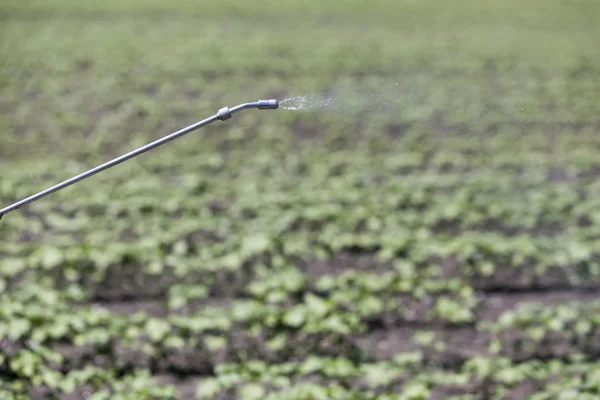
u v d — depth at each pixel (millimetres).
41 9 72250
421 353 20172
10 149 36781
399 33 68500
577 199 30906
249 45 60219
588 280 25156
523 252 25484
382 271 25438
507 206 29734
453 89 49500
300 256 25828
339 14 78125
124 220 28000
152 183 31125
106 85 48406
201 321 20000
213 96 47344
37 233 26812
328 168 34562
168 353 19594
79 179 10352
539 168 36375
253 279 24297
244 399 16750
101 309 22406
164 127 41469
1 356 17641
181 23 69812
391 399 16922
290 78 51688
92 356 19109
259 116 42812
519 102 46812
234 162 35562
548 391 17453
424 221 28359
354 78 51906
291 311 20453
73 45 57781
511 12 82438
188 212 28688
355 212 28422
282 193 30641
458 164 36531
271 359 19812
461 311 21750
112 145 38250
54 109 43531
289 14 77062
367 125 41812
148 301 23328
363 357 20062
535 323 20969
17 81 48344
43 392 17250
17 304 19344
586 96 49094
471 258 25109
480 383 18266
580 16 80375
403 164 35812
